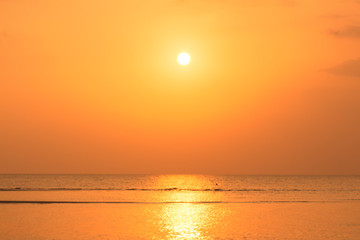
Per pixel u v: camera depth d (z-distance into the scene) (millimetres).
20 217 40750
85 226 35469
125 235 31422
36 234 31734
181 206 52000
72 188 97500
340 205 55000
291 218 41656
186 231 33406
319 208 51062
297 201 61312
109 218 40281
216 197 69562
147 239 30000
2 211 45219
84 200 59781
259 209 49469
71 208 48562
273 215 43875
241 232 33219
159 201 59312
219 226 36094
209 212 45875
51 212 44656
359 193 84500
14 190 84750
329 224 37844
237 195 75438
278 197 70312
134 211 46000
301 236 31750
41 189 89812
